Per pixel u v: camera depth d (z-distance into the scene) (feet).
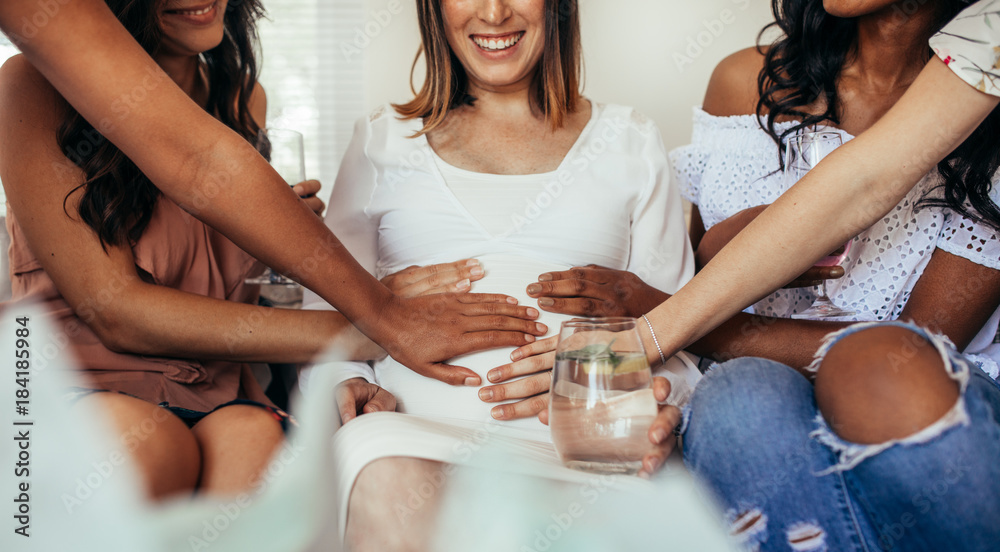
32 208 3.71
